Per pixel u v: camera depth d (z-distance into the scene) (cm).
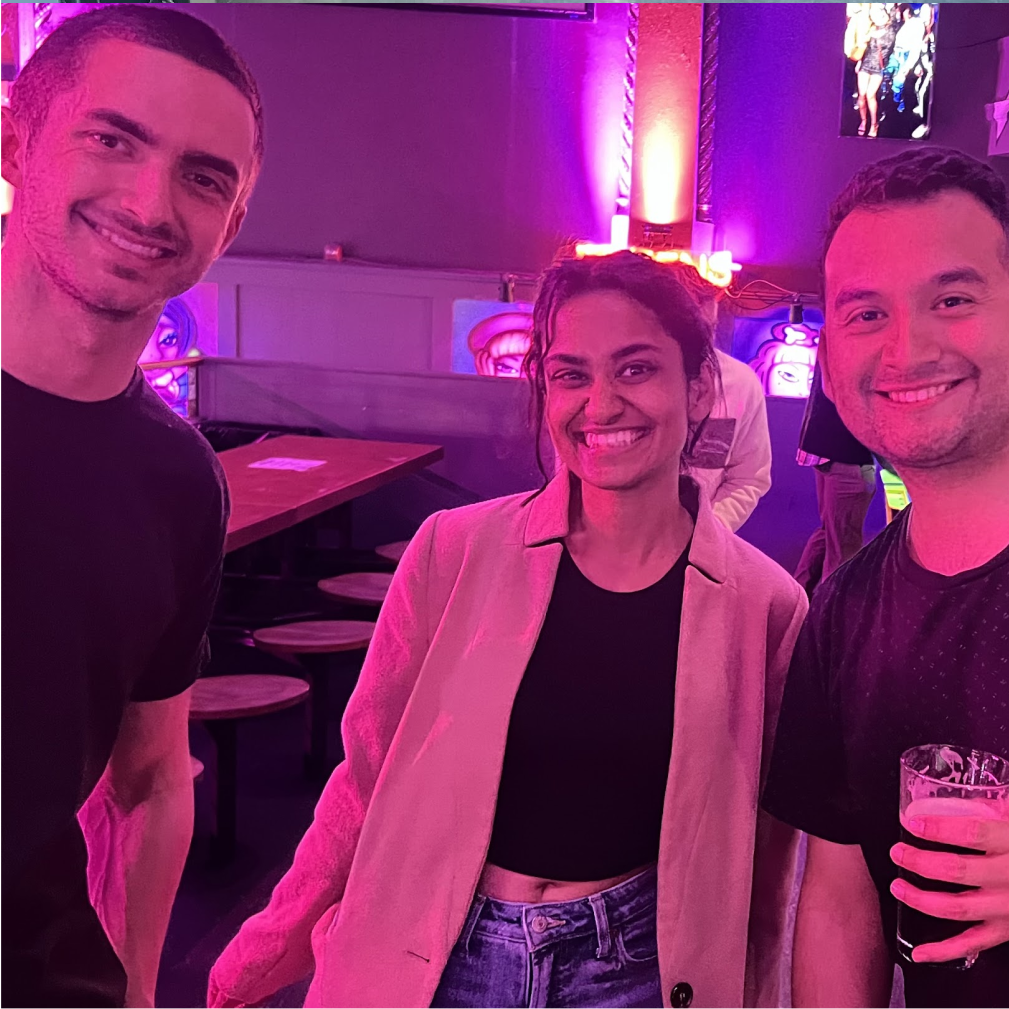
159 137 92
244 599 396
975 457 103
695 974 120
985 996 105
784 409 394
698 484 131
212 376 496
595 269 122
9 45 150
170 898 128
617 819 121
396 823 125
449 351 653
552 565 125
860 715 113
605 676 123
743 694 125
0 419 95
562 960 118
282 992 231
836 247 106
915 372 102
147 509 107
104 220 92
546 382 126
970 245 100
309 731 331
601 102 627
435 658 127
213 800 290
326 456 423
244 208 103
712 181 608
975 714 104
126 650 106
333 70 651
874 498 324
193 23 95
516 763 123
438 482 468
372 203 664
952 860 97
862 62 561
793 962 122
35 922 102
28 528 96
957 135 542
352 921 124
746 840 123
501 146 646
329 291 655
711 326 126
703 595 124
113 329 96
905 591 110
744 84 594
